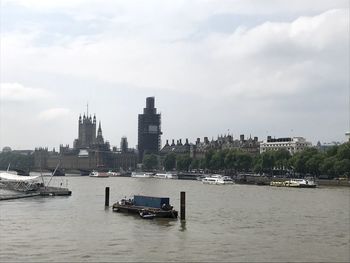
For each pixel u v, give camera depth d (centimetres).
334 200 16500
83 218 11306
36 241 8281
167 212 11381
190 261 6919
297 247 7894
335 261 6969
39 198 17125
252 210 13212
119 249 7694
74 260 6925
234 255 7300
